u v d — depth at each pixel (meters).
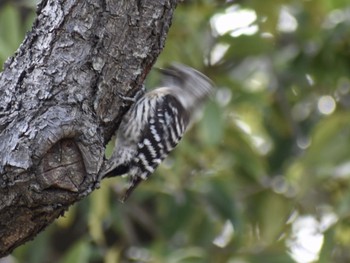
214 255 12.36
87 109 7.25
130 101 7.57
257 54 12.62
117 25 7.37
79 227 13.42
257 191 12.87
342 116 11.80
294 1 13.34
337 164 11.80
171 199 12.35
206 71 12.38
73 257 11.12
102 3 7.35
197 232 12.62
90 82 7.31
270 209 12.66
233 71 13.06
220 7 12.64
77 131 7.04
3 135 6.98
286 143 13.37
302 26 13.20
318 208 12.75
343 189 12.61
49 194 6.96
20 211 7.02
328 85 13.56
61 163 6.98
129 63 7.45
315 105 13.91
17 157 6.87
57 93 7.18
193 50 11.73
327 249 11.86
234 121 12.62
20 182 6.88
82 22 7.33
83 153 7.05
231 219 12.16
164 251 11.73
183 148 11.61
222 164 12.60
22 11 12.03
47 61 7.27
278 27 12.94
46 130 6.95
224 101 12.56
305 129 13.74
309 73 13.12
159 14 7.46
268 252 12.08
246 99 12.39
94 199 11.34
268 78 13.36
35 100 7.14
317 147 11.80
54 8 7.39
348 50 13.04
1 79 7.31
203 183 12.26
